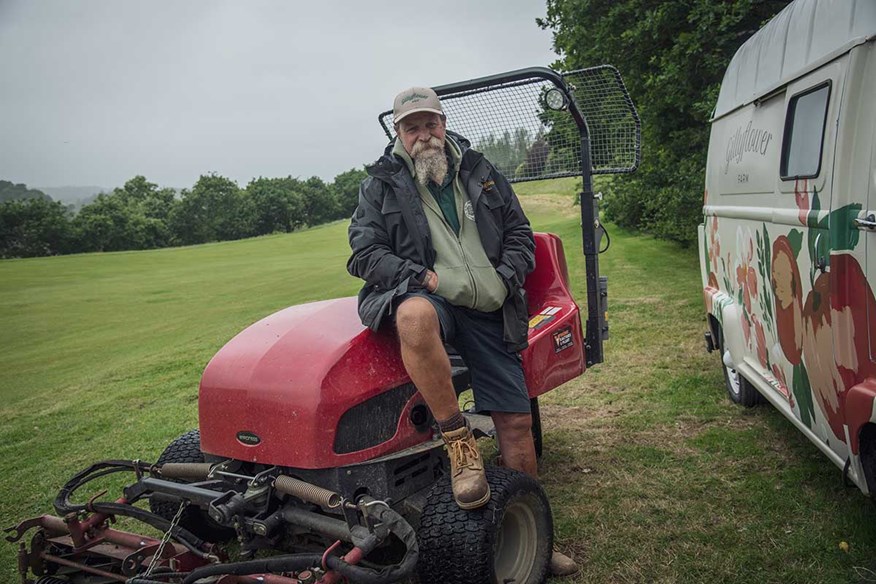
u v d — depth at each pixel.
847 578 3.37
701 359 7.33
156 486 3.38
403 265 3.31
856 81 3.13
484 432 4.09
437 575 3.14
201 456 3.92
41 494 5.67
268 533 3.19
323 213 112.19
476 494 3.10
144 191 119.62
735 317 5.27
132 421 7.59
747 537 3.82
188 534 3.32
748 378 5.00
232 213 105.56
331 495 3.08
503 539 3.43
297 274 26.28
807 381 3.82
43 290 27.66
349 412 3.33
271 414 3.32
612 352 7.89
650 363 7.34
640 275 13.70
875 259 3.00
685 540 3.86
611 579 3.58
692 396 6.17
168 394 8.65
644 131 13.66
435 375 3.16
